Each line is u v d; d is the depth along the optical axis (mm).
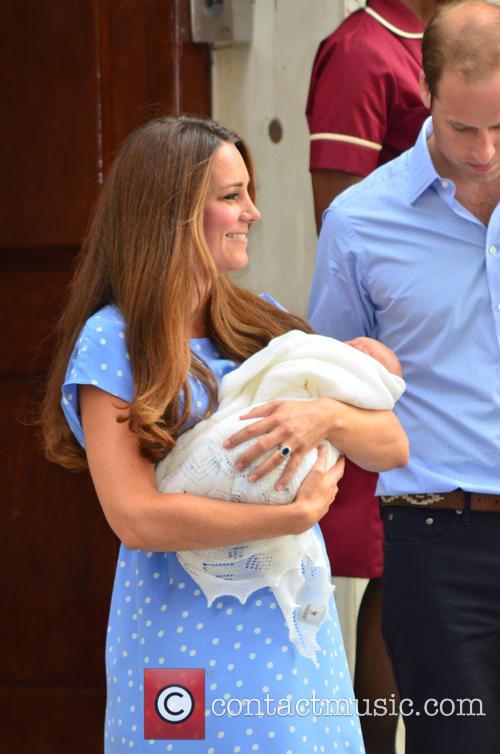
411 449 10297
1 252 14039
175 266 8133
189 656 8148
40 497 14117
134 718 8281
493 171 9711
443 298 10227
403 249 10375
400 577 10289
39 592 14164
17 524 14180
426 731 10094
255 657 8133
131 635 8375
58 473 14062
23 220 13875
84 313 8477
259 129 14461
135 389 7969
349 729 8570
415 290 10297
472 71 9312
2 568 14250
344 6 14117
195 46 13992
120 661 8406
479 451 10102
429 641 10102
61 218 13758
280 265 14664
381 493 10352
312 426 8125
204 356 8750
